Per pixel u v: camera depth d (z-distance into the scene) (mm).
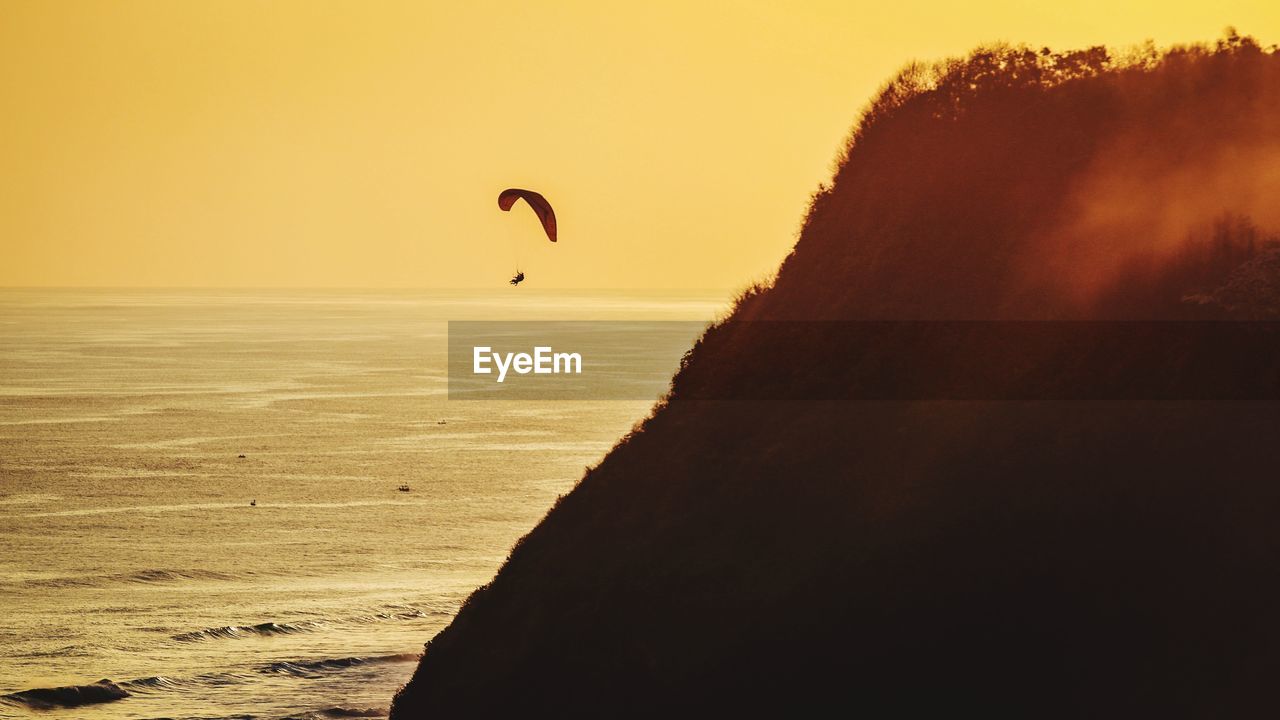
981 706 23141
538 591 32500
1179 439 24906
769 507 29422
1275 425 24391
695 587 28547
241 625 52844
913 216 34219
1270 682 21000
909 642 24453
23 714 42094
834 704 24531
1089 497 24859
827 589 26203
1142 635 22578
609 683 28047
